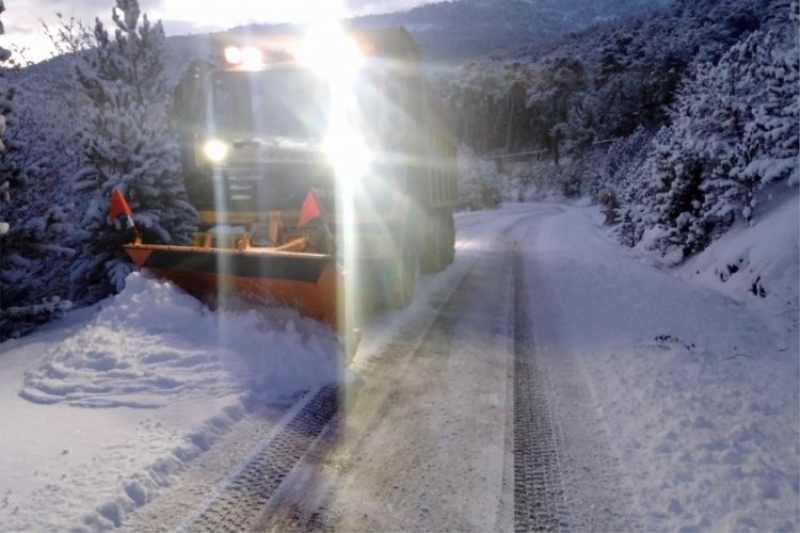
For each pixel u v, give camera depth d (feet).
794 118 33.94
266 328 20.02
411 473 13.17
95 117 33.60
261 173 24.53
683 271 41.39
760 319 26.45
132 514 11.42
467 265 47.01
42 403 16.40
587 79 312.71
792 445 14.15
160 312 20.63
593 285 37.40
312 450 14.14
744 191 37.73
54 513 11.09
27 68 46.39
